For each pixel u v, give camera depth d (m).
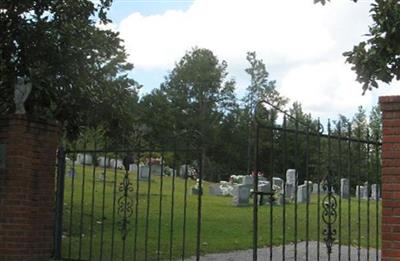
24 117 8.57
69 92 12.40
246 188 20.84
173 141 9.03
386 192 6.32
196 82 82.62
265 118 7.54
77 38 12.64
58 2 12.89
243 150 78.44
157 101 75.44
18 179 8.45
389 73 7.27
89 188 20.02
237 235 13.02
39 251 8.66
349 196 7.70
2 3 12.30
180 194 23.08
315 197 23.41
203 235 12.75
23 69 12.29
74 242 11.33
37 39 12.32
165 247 11.06
